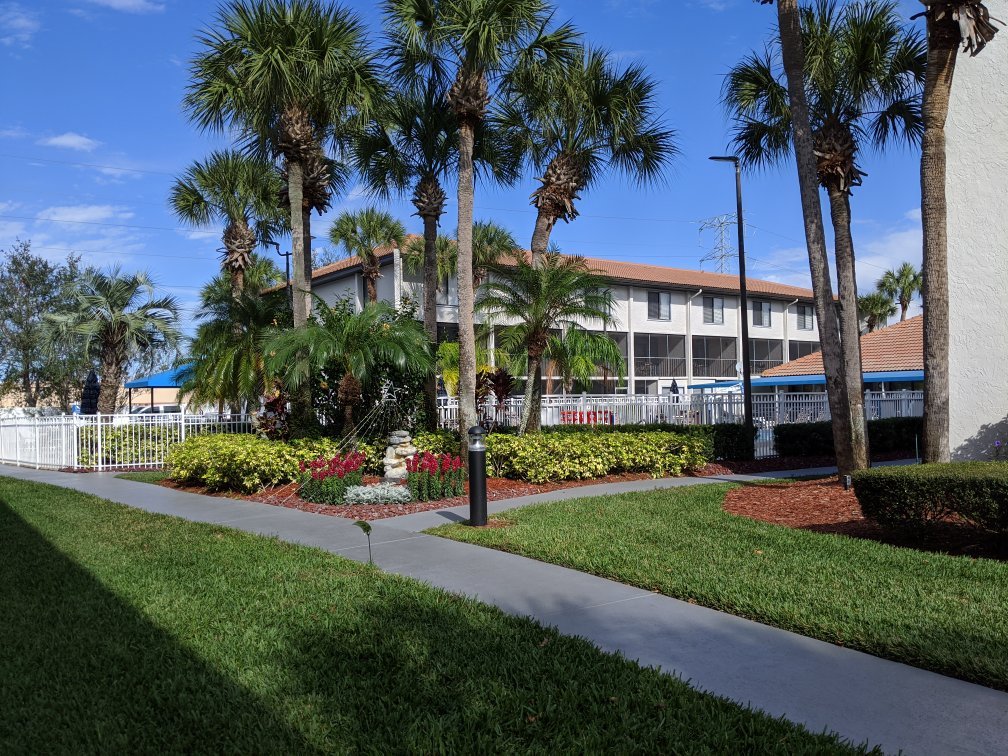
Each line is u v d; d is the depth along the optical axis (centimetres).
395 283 3036
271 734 350
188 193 2231
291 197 1416
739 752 327
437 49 1357
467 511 1000
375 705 380
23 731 358
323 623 512
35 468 1977
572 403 2066
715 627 502
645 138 1692
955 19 944
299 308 1420
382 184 1719
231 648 464
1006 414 1071
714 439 1659
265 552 750
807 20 1281
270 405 1536
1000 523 664
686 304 4225
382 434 1455
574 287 1469
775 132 1446
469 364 1277
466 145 1275
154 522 959
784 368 3142
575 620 520
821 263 1159
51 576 652
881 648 447
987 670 404
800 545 736
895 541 780
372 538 833
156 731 355
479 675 418
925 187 986
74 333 2284
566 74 1401
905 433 1975
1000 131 1082
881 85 1333
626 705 374
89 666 438
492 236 3225
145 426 1869
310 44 1341
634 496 1112
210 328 1923
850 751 324
